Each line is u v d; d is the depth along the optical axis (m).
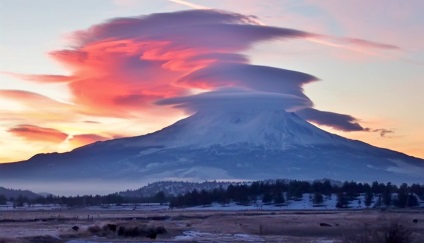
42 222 143.62
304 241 90.88
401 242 65.62
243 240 93.75
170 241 90.56
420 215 161.88
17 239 82.75
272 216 170.38
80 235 93.75
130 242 88.19
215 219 158.88
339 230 111.12
